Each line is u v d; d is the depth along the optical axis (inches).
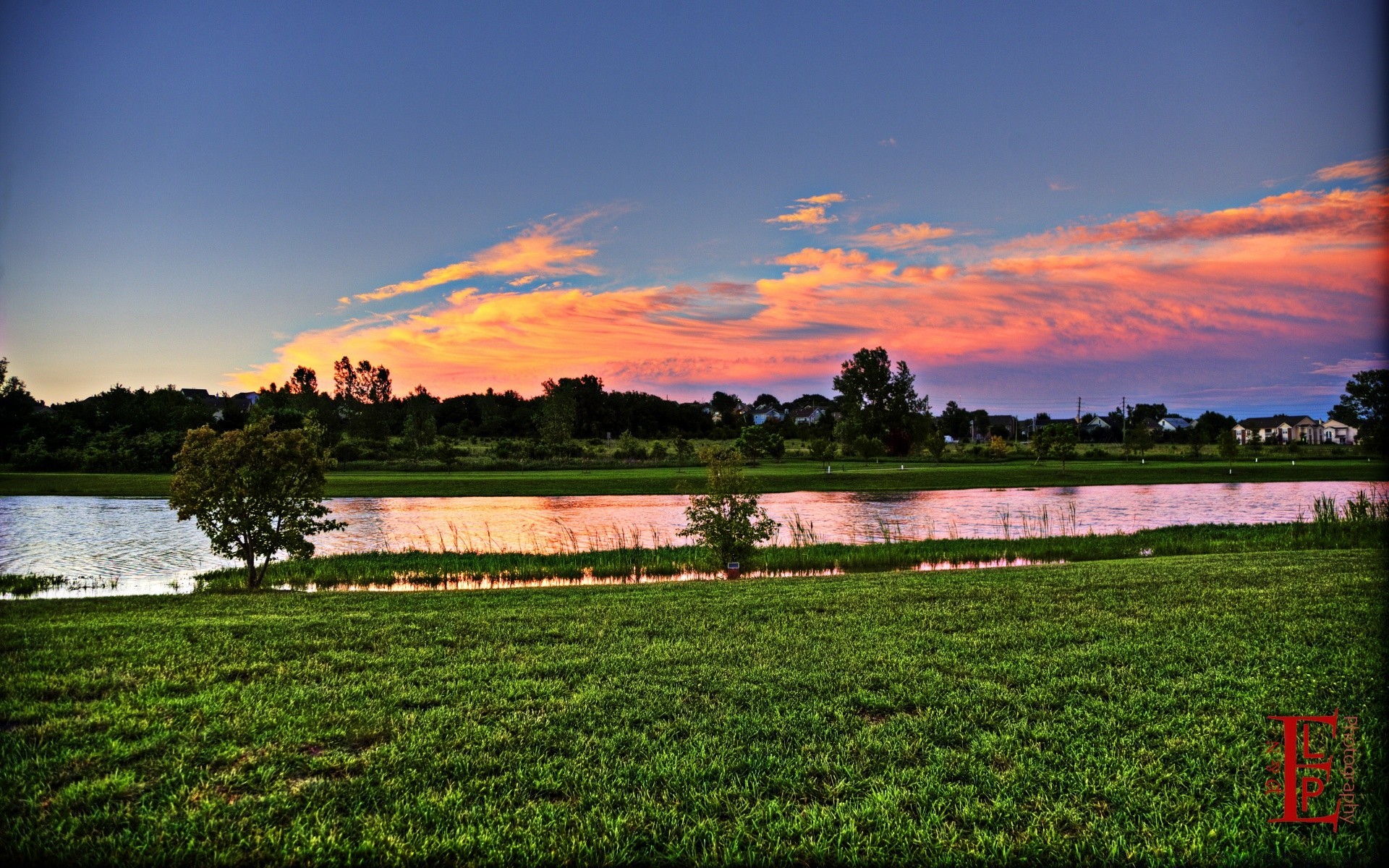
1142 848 178.4
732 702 269.4
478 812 195.5
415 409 4972.9
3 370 2851.9
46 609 462.3
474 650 337.4
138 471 2345.0
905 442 3762.3
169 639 357.4
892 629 373.7
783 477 2175.2
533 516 1403.8
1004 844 181.2
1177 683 281.0
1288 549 778.8
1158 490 1959.9
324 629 382.0
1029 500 1692.9
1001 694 273.3
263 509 602.5
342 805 198.4
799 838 186.4
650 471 2454.5
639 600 478.3
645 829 189.5
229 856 173.9
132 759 219.5
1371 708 253.6
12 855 172.6
